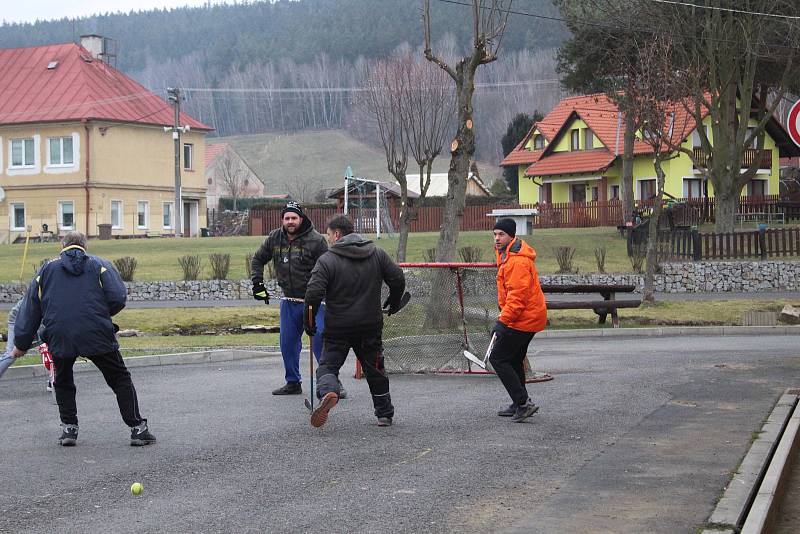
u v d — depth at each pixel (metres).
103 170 62.16
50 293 9.23
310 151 181.25
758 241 34.50
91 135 61.66
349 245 10.11
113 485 7.86
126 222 63.75
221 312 26.11
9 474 8.27
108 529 6.64
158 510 7.11
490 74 154.50
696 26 37.94
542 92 150.25
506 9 23.22
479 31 23.02
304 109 197.38
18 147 63.47
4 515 7.00
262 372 15.28
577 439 9.59
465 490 7.64
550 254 38.66
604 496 7.41
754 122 59.84
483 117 156.38
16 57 67.88
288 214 12.19
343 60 196.50
